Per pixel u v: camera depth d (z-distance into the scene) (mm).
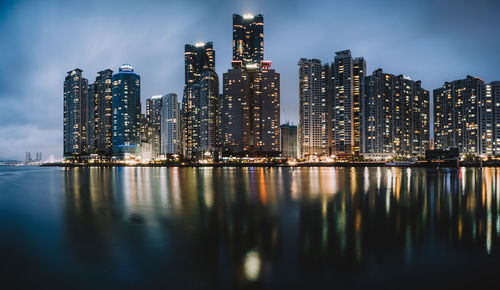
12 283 10297
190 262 12078
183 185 54625
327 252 13172
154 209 25984
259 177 83188
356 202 29422
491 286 9688
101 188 49000
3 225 19672
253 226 18594
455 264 11641
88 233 17281
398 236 15781
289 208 25938
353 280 10203
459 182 56312
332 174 100188
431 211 23781
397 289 9500
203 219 21109
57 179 79625
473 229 17281
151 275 10820
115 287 9898
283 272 10938
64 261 12492
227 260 12297
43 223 20312
